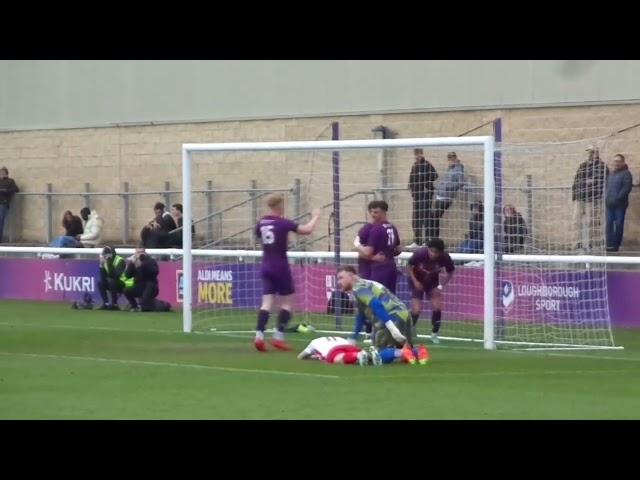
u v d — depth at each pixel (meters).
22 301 104.81
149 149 123.19
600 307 77.81
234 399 45.81
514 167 98.31
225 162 117.06
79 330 76.88
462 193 88.25
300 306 85.94
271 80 115.81
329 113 112.50
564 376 53.28
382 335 58.03
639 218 95.00
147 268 92.62
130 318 87.00
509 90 103.25
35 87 130.00
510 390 48.31
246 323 82.25
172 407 43.84
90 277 101.50
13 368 55.84
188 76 120.56
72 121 127.94
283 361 58.59
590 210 87.69
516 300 78.12
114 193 123.50
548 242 89.56
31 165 130.88
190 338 71.81
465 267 78.94
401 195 103.94
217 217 115.94
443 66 106.44
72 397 46.38
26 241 129.88
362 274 67.19
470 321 78.62
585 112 99.56
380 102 109.75
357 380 51.25
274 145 73.62
